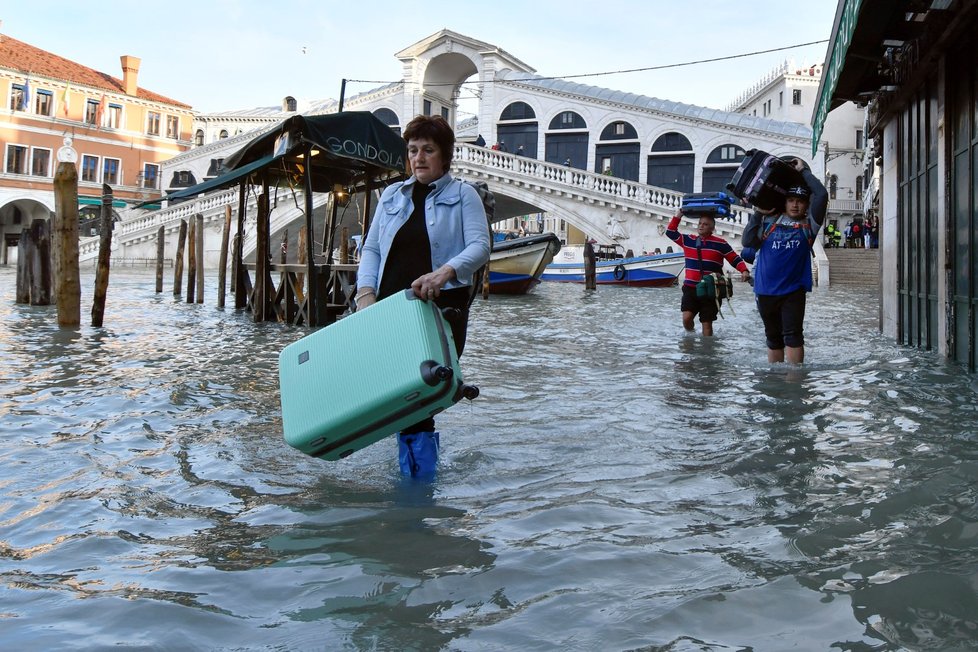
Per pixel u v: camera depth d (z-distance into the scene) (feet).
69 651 6.51
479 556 8.50
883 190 33.68
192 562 8.43
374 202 52.90
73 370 21.93
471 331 35.09
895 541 8.66
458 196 12.03
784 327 22.94
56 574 8.15
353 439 10.76
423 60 156.66
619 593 7.52
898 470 11.44
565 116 148.25
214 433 14.43
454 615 7.13
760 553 8.46
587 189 122.52
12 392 18.31
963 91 21.62
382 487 11.13
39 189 163.53
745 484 11.08
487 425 15.06
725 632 6.72
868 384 19.10
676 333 34.01
